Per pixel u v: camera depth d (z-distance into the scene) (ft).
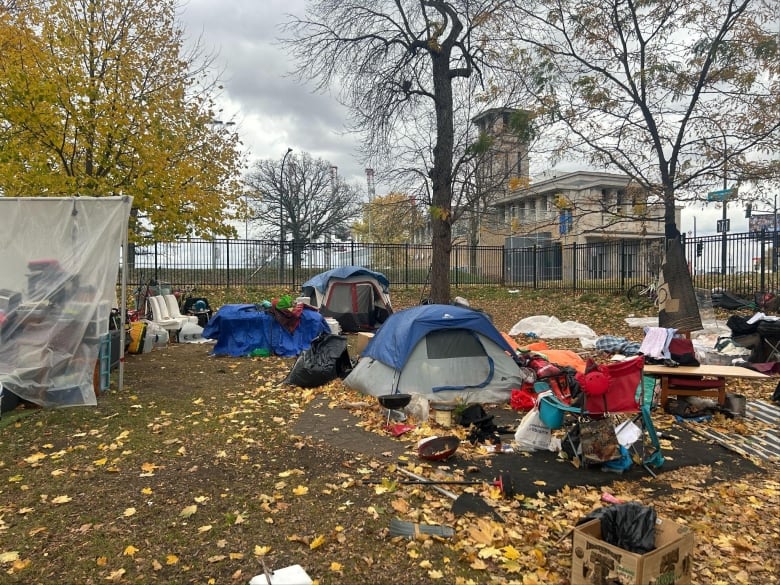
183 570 11.34
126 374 30.71
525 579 10.96
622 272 69.92
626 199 56.13
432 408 23.02
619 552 9.62
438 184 57.41
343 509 14.10
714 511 14.40
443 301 57.41
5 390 22.41
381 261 86.79
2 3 43.91
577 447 17.26
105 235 24.68
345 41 58.03
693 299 29.58
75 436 19.86
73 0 44.45
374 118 58.23
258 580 9.68
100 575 11.14
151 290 48.52
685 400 23.41
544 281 86.33
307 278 78.23
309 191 158.10
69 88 38.24
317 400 25.66
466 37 56.03
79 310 24.00
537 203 118.32
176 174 44.04
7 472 16.52
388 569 11.44
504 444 18.94
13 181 37.22
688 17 47.34
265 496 14.79
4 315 23.21
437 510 14.16
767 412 23.25
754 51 45.37
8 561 11.56
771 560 12.14
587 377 16.90
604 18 49.01
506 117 57.52
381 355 25.77
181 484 15.70
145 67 47.80
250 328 38.29
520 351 29.12
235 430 20.86
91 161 42.42
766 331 31.12
